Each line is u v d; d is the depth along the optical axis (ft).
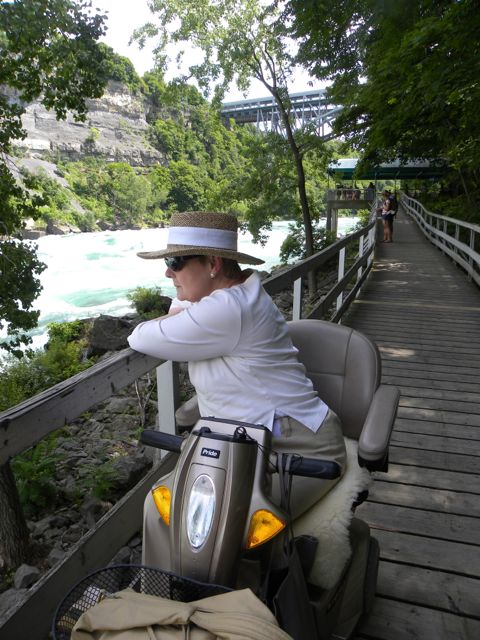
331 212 103.55
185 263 5.15
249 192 75.56
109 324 39.01
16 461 14.16
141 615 3.39
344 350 6.48
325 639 5.14
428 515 9.27
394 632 6.66
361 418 6.36
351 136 63.67
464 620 6.88
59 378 32.55
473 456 11.44
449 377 16.80
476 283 34.60
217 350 4.89
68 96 27.55
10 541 11.36
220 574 3.91
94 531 6.12
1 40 24.66
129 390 24.91
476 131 40.11
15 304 27.04
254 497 4.13
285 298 49.75
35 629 5.15
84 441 19.61
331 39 44.96
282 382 5.10
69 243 196.85
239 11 65.00
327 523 4.98
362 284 34.53
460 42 22.98
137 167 403.13
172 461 7.89
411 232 79.46
